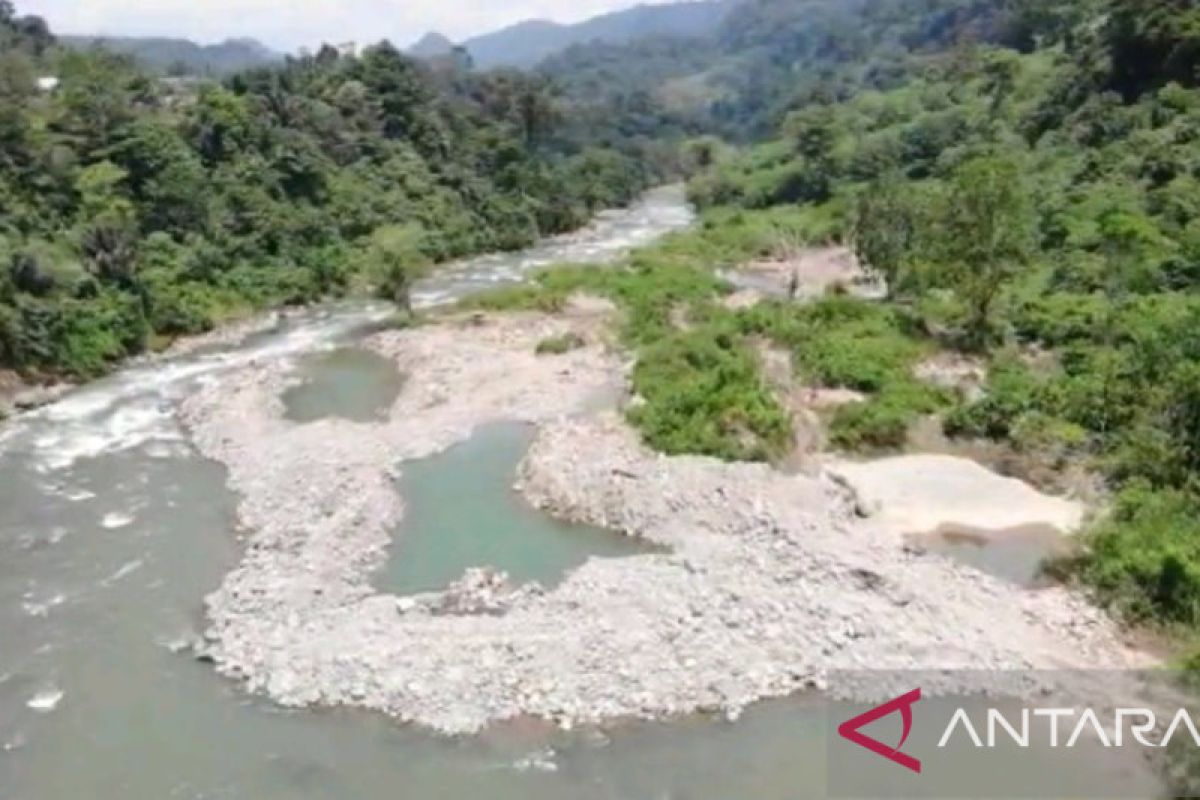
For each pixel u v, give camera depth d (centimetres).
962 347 5859
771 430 4625
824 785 2633
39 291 5912
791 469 4450
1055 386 4819
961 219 5925
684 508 4069
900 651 3152
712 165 17238
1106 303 5866
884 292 7375
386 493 4253
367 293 8269
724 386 4925
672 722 2881
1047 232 7200
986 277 5822
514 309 7331
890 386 5153
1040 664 3091
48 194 6612
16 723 2892
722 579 3519
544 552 3856
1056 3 14175
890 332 5988
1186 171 7294
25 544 3906
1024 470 4406
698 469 4331
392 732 2852
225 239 7706
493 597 3459
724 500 4084
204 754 2767
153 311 6669
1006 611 3347
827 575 3531
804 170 12706
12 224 6162
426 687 3000
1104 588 3406
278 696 2997
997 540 3828
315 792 2622
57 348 5806
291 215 8388
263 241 7994
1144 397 4450
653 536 3947
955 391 5097
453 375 5881
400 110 11419
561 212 12094
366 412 5484
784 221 10762
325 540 3831
